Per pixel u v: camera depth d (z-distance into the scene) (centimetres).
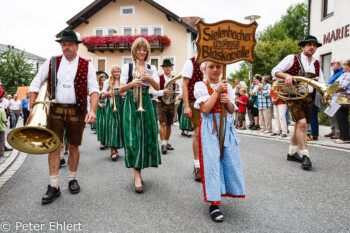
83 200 331
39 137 291
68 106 340
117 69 584
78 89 341
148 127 373
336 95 657
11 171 478
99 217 284
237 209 300
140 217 283
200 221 273
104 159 564
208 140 279
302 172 436
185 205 314
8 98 1462
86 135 955
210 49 282
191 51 2303
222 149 282
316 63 481
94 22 2389
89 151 656
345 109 661
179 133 979
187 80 406
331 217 276
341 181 388
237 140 286
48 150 285
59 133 337
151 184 392
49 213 295
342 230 250
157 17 2312
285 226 259
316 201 318
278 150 618
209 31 281
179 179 414
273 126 1153
